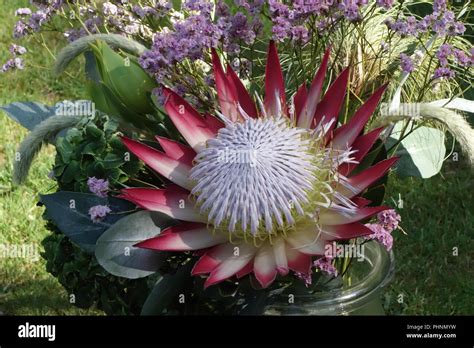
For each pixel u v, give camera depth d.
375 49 2.32
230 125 1.58
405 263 3.19
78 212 1.70
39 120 2.03
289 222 1.49
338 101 1.60
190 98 1.86
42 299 3.01
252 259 1.49
